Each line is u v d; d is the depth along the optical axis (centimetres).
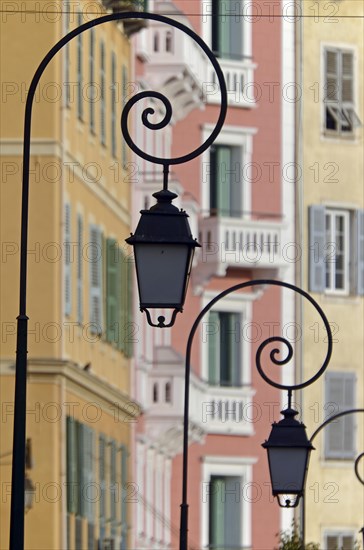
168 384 7162
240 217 7881
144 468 7112
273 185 7981
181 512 4419
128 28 6862
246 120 7919
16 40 5894
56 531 5800
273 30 8038
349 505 8119
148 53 7188
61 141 5891
